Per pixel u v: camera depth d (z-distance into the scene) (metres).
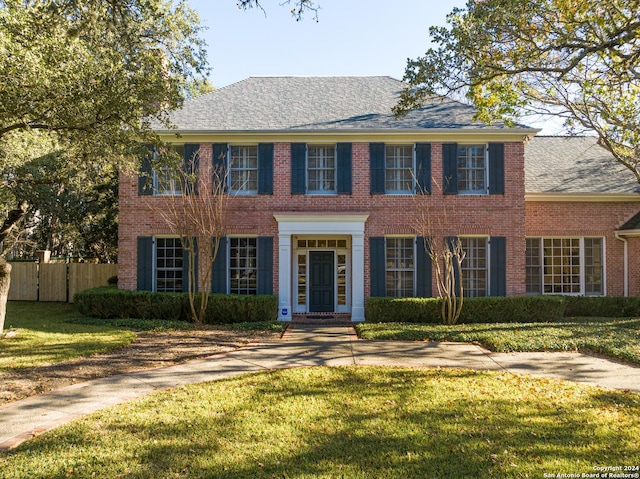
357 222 15.78
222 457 4.93
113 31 10.02
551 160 19.58
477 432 5.60
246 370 8.80
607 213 17.50
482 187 16.23
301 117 16.97
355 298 15.77
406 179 16.30
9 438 5.50
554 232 17.42
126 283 16.11
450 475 4.55
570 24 11.34
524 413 6.23
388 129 15.84
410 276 16.12
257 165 16.27
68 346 10.67
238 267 16.23
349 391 7.27
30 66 8.71
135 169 11.96
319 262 16.95
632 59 11.33
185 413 6.29
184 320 15.23
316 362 9.38
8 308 19.36
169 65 11.04
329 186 16.38
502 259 15.88
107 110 9.91
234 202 16.12
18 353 10.02
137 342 11.53
